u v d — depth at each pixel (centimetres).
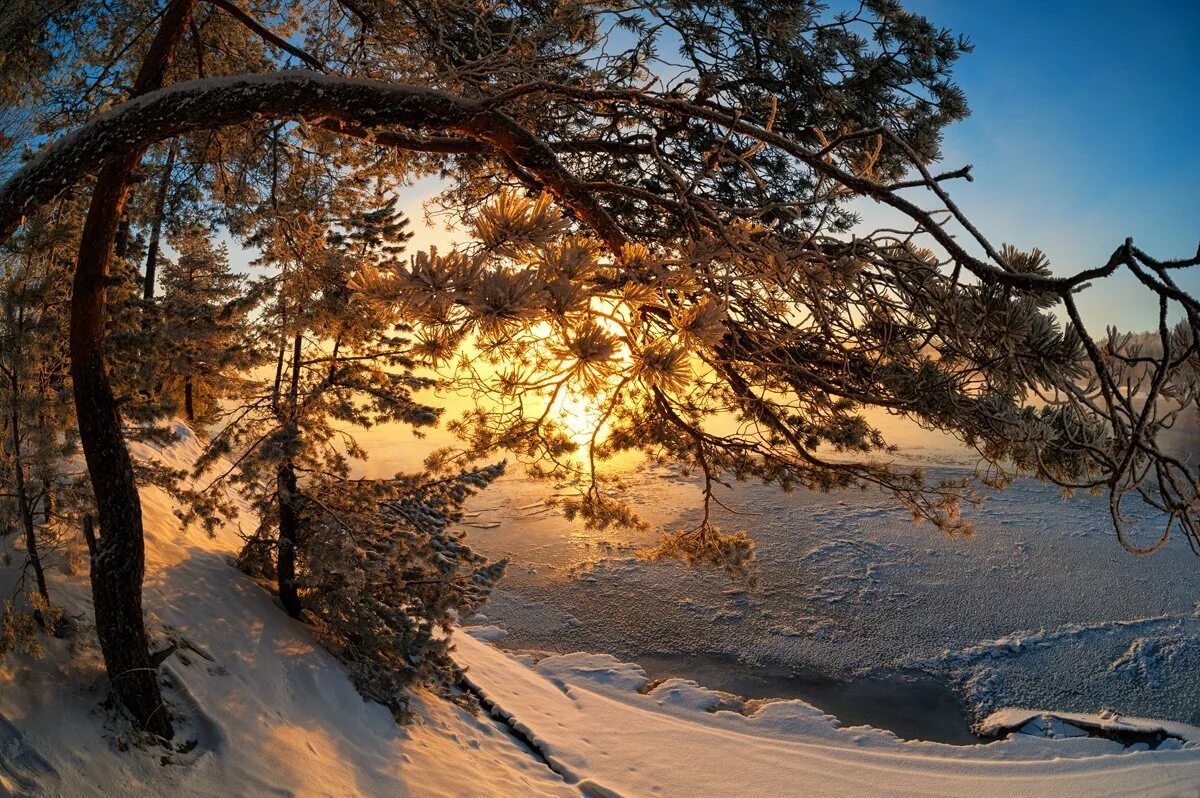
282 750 785
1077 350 253
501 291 191
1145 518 3450
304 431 1095
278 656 976
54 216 625
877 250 305
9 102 657
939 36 735
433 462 1250
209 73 746
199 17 724
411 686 1240
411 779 901
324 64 627
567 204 390
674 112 344
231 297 1017
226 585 1099
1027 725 1731
